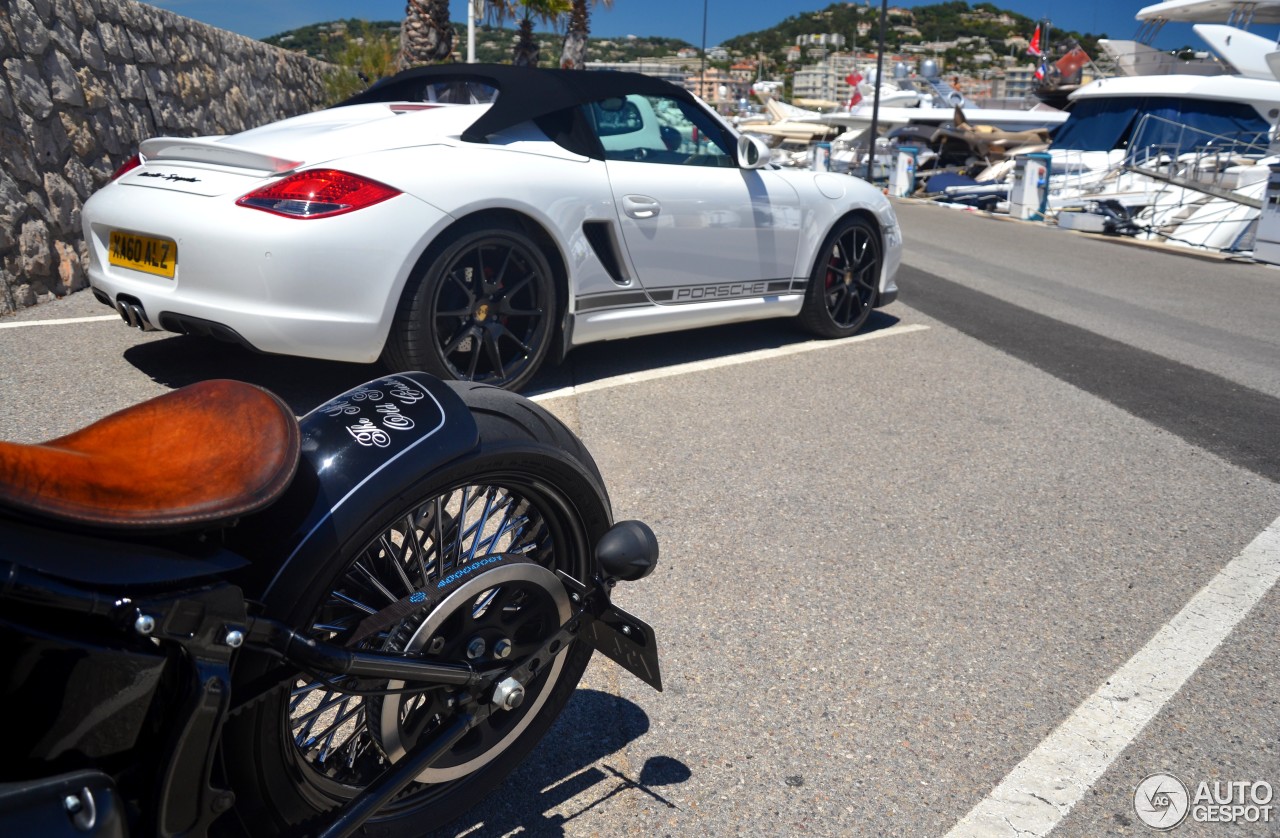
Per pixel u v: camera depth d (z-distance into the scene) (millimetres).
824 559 2951
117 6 6605
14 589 1078
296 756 1573
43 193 5652
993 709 2244
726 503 3324
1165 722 2219
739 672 2357
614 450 3750
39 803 1048
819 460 3762
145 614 1172
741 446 3863
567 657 1946
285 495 1479
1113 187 18016
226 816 1483
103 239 3957
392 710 1622
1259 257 11742
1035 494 3531
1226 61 23156
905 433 4121
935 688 2316
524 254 3953
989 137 27172
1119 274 9758
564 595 1795
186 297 3623
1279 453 4105
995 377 5090
